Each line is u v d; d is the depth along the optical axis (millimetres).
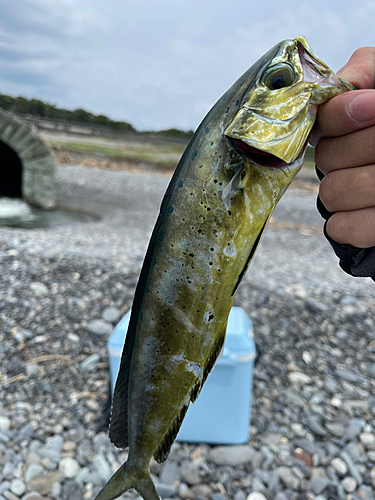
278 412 754
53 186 2973
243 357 623
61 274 1130
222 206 260
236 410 642
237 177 256
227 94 267
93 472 613
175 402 297
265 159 249
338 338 999
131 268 1219
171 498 574
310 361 911
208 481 603
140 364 301
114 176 4336
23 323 933
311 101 245
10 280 1069
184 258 272
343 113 230
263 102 244
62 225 2387
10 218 2490
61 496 577
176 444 665
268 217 262
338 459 656
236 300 1082
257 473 618
